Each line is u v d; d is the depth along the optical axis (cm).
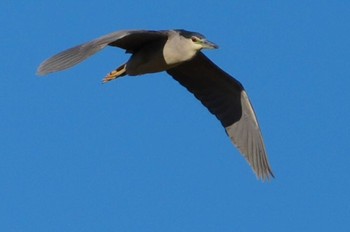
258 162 1872
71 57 1612
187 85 1916
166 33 1809
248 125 1883
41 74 1591
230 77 1877
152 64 1823
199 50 1808
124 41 1812
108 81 1841
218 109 1906
